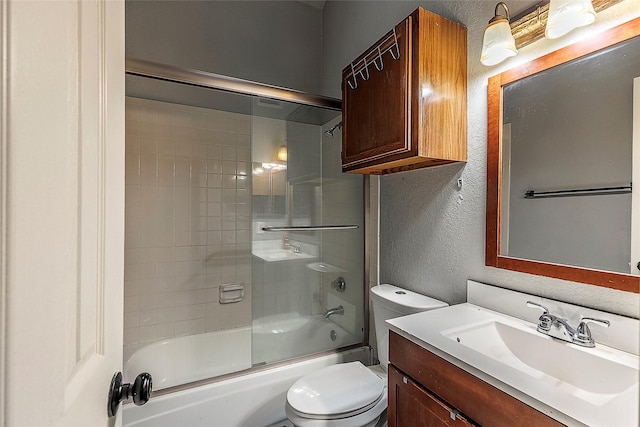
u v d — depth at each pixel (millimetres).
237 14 2338
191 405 1481
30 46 285
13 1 266
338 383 1363
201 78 1641
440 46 1193
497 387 706
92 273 436
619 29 850
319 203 2137
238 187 2350
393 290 1621
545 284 1034
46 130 309
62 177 342
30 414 282
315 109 2045
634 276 822
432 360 891
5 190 258
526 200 1083
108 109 497
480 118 1235
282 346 2043
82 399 397
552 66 1003
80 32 391
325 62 2572
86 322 414
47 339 311
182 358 2127
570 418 571
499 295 1157
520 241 1102
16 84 268
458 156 1259
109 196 502
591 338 864
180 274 2201
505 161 1147
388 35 1267
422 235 1554
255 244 2219
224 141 2293
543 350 920
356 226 2000
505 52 1094
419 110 1153
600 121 897
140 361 1974
